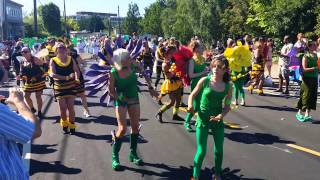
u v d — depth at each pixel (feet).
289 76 45.44
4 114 9.23
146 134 27.99
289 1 76.84
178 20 176.76
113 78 20.33
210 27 147.95
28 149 24.61
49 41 43.29
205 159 22.57
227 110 18.39
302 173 20.52
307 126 30.01
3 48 70.54
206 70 26.94
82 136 27.73
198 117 18.78
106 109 37.14
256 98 41.93
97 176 20.22
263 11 84.02
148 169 21.18
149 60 52.06
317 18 72.49
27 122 9.58
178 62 27.45
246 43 46.55
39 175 20.38
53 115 34.91
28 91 33.60
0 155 9.35
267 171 20.79
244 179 19.76
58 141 26.48
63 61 27.89
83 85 33.19
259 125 30.35
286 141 26.12
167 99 43.16
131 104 21.11
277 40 82.17
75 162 22.31
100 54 21.66
